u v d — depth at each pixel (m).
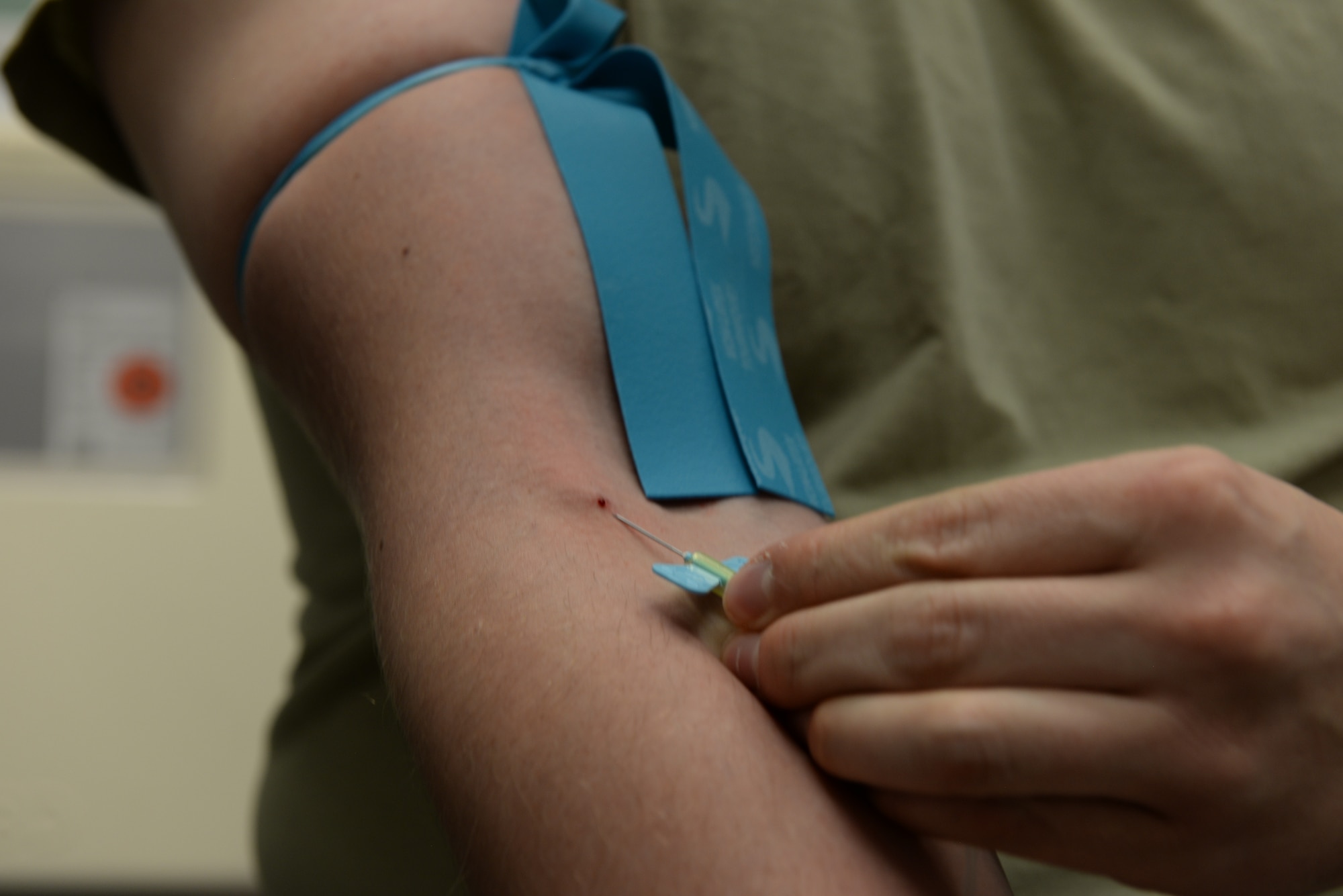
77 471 1.45
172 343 1.47
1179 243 0.64
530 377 0.52
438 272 0.53
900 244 0.62
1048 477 0.45
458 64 0.56
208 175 0.58
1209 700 0.44
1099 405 0.63
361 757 0.67
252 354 0.61
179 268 1.48
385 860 0.65
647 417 0.53
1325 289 0.63
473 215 0.54
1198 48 0.65
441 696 0.48
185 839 1.44
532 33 0.58
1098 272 0.65
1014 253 0.64
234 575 1.46
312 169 0.55
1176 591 0.44
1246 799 0.44
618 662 0.47
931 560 0.45
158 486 1.46
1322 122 0.64
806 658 0.46
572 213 0.54
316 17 0.57
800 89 0.63
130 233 1.47
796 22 0.63
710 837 0.45
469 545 0.50
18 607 1.43
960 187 0.63
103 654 1.44
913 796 0.46
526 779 0.46
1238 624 0.43
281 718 0.74
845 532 0.47
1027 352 0.64
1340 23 0.65
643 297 0.54
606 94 0.59
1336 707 0.44
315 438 0.58
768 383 0.57
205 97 0.58
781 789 0.46
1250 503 0.44
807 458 0.56
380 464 0.53
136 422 1.46
